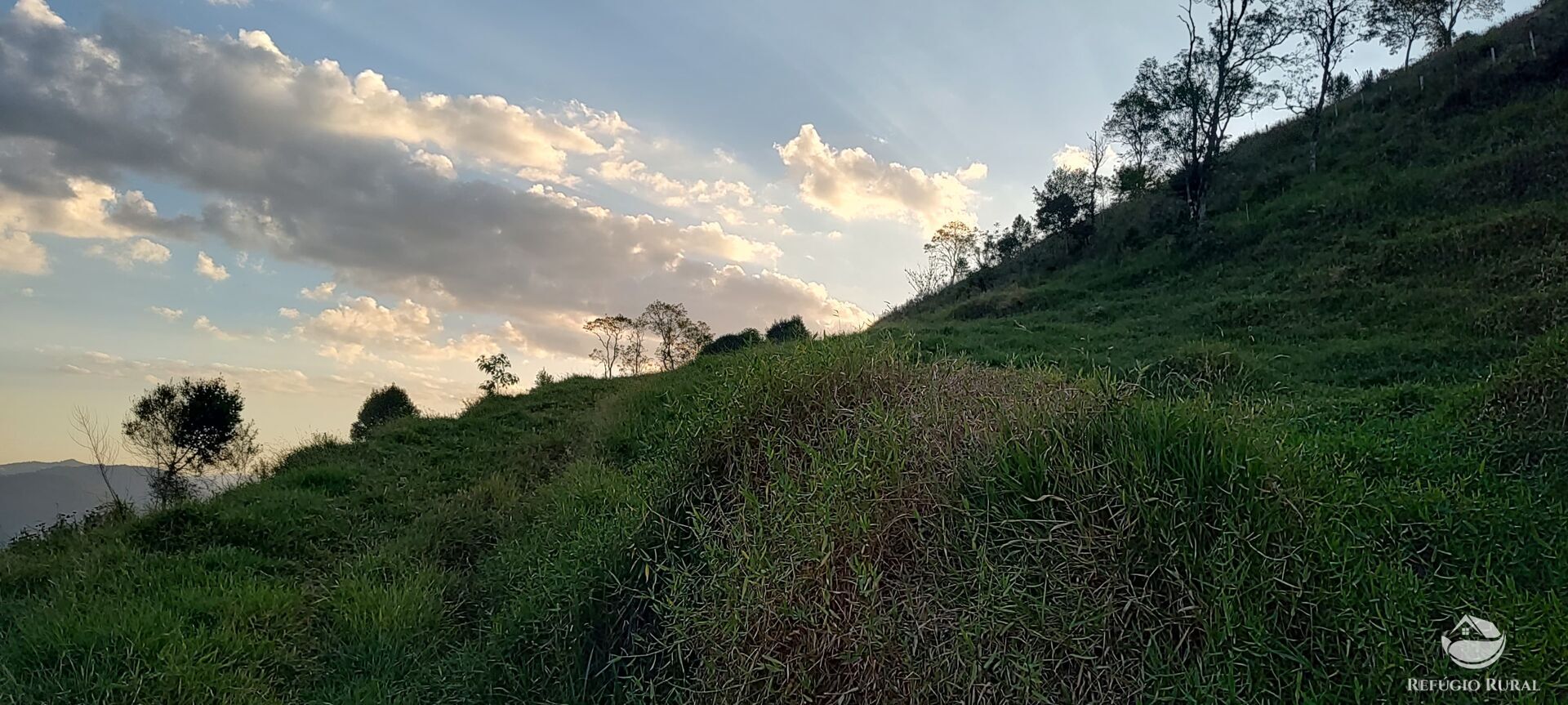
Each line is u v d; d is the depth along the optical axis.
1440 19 33.94
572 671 4.59
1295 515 3.59
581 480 8.02
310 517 8.34
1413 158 24.33
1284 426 6.36
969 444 4.14
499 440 12.18
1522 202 18.47
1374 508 4.46
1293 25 28.20
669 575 4.57
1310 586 3.32
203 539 7.68
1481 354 11.59
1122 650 3.27
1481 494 4.96
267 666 5.38
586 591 4.83
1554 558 4.18
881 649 3.43
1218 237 25.42
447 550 7.52
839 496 3.95
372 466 10.66
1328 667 3.15
